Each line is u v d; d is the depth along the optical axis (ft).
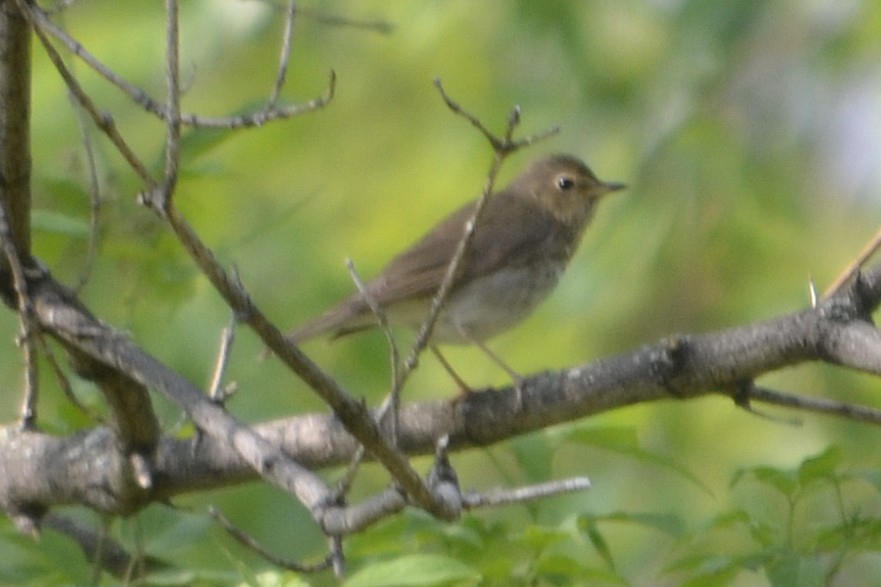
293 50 52.49
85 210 30.71
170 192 17.54
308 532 38.29
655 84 50.31
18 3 18.99
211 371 39.55
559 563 22.84
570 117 50.67
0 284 23.85
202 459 24.90
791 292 50.93
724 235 51.06
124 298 31.40
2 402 37.60
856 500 30.71
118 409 24.18
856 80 51.98
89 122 35.50
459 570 18.92
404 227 52.75
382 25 27.55
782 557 22.84
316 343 45.03
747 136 51.11
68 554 23.61
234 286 17.89
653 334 51.67
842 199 52.65
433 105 53.78
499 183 52.03
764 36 51.06
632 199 50.24
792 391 49.44
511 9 49.93
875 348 21.49
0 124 22.67
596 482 46.52
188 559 31.22
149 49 48.57
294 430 25.30
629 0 50.19
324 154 53.67
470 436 24.84
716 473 48.32
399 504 17.81
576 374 24.04
